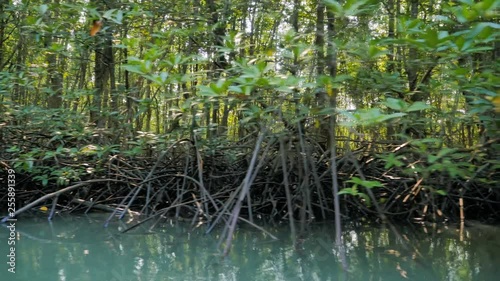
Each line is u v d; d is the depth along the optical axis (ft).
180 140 18.74
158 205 19.10
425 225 17.11
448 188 16.84
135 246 13.60
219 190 18.99
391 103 8.74
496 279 10.32
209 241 14.32
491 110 10.44
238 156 20.02
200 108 16.38
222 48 13.30
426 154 12.06
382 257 12.41
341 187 18.15
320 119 14.14
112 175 19.72
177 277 10.54
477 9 7.47
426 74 13.10
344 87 13.19
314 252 13.01
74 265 11.44
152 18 18.62
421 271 11.03
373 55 10.49
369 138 20.10
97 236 14.89
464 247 13.58
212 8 19.83
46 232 15.44
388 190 18.10
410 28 9.82
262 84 9.59
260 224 17.07
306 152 17.25
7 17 22.52
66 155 19.03
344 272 11.00
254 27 23.49
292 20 18.70
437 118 14.38
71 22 16.79
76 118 20.08
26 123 20.01
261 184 18.61
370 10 11.33
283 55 12.28
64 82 28.76
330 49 12.52
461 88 10.15
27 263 11.51
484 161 13.19
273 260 12.17
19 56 27.09
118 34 20.22
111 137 20.63
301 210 16.44
